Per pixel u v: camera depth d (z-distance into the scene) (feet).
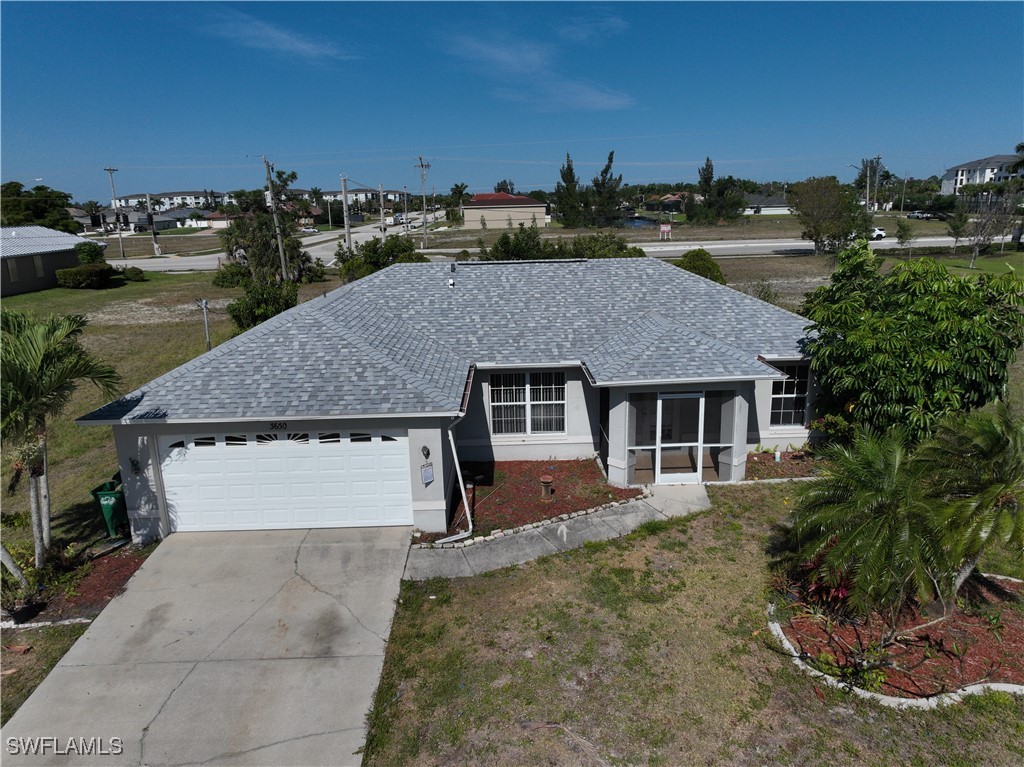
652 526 40.73
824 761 23.45
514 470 50.57
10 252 141.28
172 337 100.17
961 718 25.17
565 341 51.75
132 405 39.42
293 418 38.45
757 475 48.55
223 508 41.37
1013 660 28.27
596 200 304.30
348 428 40.32
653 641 30.07
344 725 25.76
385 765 23.85
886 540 27.09
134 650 30.45
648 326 51.55
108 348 93.71
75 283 149.18
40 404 33.86
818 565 31.78
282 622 32.32
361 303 55.88
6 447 34.24
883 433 44.62
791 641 29.66
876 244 202.80
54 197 252.01
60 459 55.62
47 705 27.07
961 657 28.27
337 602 33.91
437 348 50.21
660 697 26.63
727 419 46.80
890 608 29.60
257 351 44.14
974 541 26.81
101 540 41.16
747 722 25.25
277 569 37.11
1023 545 27.58
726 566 36.22
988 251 179.11
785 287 130.31
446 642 30.58
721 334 52.85
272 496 41.29
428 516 40.93
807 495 30.66
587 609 32.65
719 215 319.27
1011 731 24.57
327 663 29.30
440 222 372.99
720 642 29.86
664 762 23.58
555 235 255.70
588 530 40.70
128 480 40.09
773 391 52.37
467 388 44.65
